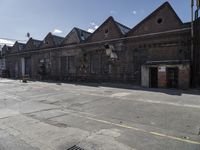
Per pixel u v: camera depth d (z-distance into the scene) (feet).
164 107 26.63
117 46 67.21
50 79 92.48
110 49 67.00
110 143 14.38
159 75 52.90
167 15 55.67
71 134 16.40
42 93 43.70
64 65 86.74
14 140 15.30
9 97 38.65
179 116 21.79
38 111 25.68
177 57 53.78
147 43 59.67
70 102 32.27
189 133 16.35
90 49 75.82
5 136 16.21
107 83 67.51
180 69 49.24
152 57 58.70
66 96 38.63
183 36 52.70
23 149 13.62
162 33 56.34
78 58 80.59
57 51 89.71
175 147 13.57
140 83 61.41
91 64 75.56
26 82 76.95
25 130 17.66
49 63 93.97
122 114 23.45
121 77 66.23
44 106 29.17
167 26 55.62
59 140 15.12
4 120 21.20
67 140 15.07
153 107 26.81
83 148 13.58
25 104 30.96
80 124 19.38
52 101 33.53
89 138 15.43
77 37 81.20
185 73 48.57
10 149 13.66
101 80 72.02
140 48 61.31
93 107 27.96
